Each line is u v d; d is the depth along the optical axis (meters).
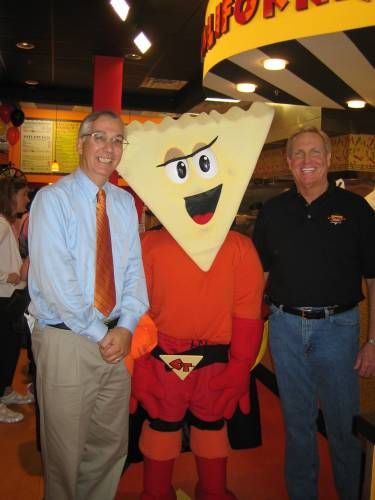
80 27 4.95
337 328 1.93
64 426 1.74
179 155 1.86
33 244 1.66
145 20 4.66
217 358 1.92
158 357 1.90
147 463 1.93
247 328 1.90
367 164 4.09
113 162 1.75
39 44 5.55
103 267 1.75
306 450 2.06
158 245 1.92
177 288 1.87
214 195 1.87
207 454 1.93
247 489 2.43
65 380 1.72
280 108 4.65
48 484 1.82
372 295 1.98
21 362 4.16
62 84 7.64
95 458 1.95
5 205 2.87
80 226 1.71
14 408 3.30
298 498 2.08
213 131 1.87
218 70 2.86
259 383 3.88
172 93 7.96
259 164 5.52
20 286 2.90
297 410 2.04
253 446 2.09
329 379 1.95
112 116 1.74
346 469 1.98
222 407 1.90
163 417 1.90
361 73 2.77
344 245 1.90
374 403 2.68
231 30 2.54
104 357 1.70
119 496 2.34
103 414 1.88
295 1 2.17
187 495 2.31
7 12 4.59
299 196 1.98
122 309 1.80
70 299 1.62
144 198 1.87
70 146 9.41
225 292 1.88
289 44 2.30
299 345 1.98
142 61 6.11
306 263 1.93
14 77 7.23
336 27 2.07
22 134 9.25
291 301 1.96
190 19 4.62
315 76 2.88
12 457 2.69
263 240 2.09
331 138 4.30
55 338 1.72
